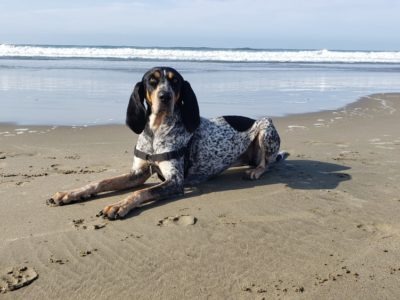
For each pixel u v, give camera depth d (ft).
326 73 26.08
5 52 38.24
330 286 3.84
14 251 4.33
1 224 4.96
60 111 12.41
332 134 10.10
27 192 6.01
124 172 6.95
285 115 12.39
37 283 3.81
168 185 5.84
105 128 10.41
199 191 6.21
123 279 3.90
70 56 36.68
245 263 4.21
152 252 4.38
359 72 27.20
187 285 3.84
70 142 9.02
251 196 5.97
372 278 3.97
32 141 9.02
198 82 19.75
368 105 14.28
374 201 5.84
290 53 43.27
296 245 4.59
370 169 7.29
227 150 6.77
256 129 7.07
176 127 6.12
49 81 18.79
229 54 41.11
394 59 42.86
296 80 21.66
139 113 6.17
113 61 32.48
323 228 5.00
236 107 13.42
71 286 3.78
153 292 3.73
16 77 19.93
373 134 10.12
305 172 7.09
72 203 5.65
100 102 14.02
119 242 4.57
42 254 4.29
